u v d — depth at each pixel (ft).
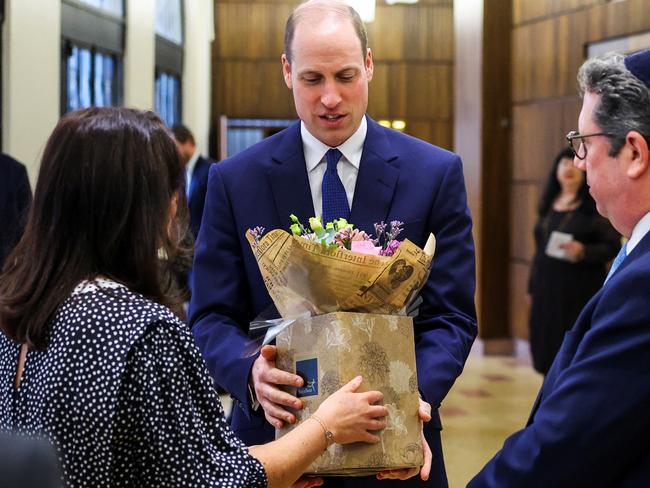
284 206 6.60
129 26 26.00
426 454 5.61
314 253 5.01
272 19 37.52
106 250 4.58
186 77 34.01
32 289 4.51
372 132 6.67
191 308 6.72
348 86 6.31
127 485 4.27
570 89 22.80
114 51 25.25
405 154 6.64
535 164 24.26
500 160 25.48
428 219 6.55
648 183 4.59
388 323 5.30
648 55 4.59
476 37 25.41
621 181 4.65
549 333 16.72
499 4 25.16
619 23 21.09
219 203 6.74
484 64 25.18
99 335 4.30
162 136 4.78
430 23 37.58
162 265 4.82
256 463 4.51
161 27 30.89
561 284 16.51
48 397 4.24
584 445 4.31
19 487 2.76
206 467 4.33
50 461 2.85
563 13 23.04
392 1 36.68
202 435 4.37
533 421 4.69
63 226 4.58
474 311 6.50
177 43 32.99
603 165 4.71
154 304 4.47
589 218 16.24
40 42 19.48
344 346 5.14
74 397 4.21
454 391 20.92
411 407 5.35
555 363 4.87
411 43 37.65
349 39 6.26
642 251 4.50
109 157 4.58
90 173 4.56
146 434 4.25
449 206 6.53
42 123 19.62
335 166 6.57
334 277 5.08
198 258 6.72
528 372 23.20
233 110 37.68
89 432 4.18
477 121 25.50
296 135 6.72
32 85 19.08
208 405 4.46
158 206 4.68
